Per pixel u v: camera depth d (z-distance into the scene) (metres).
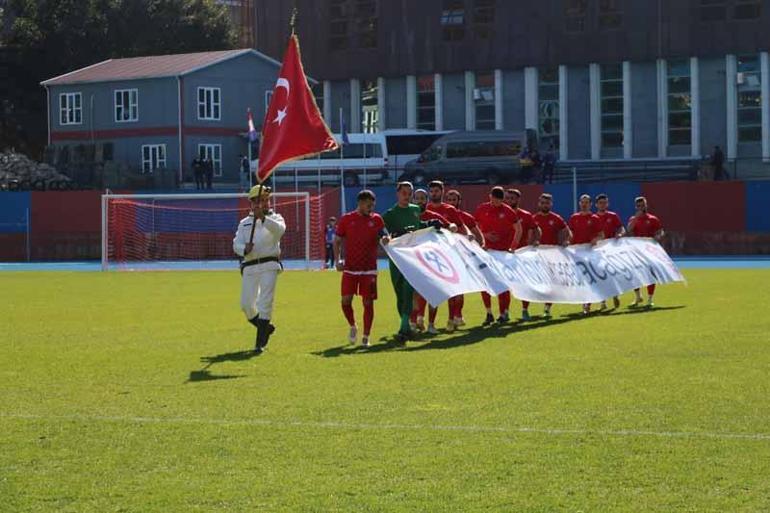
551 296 34.25
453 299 30.72
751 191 82.12
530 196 87.19
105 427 17.27
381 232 27.42
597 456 15.07
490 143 95.06
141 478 14.27
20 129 124.38
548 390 20.11
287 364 24.03
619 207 85.12
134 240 84.94
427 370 22.84
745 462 14.68
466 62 108.12
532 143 95.19
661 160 98.25
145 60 111.25
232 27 136.38
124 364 24.28
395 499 13.21
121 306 40.53
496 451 15.42
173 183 100.19
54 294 47.28
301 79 44.94
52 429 17.16
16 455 15.49
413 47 109.88
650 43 102.00
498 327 31.69
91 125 108.56
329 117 113.94
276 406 18.86
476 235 32.34
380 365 23.70
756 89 100.19
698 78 101.56
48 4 125.50
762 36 99.25
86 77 108.56
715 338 27.86
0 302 42.78
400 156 99.31
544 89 106.38
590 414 17.83
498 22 106.81
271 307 26.41
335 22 112.94
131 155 106.81
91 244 89.38
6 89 123.94
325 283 54.00
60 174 100.38
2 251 89.69
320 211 81.00
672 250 83.38
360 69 112.00
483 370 22.73
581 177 96.81
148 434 16.72
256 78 109.31
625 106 103.50
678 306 37.69
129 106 106.81
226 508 12.95
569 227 38.31
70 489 13.78
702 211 83.12
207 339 29.25
